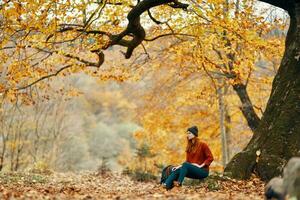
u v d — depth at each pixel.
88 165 54.16
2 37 13.41
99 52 16.66
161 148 29.16
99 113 81.94
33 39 14.59
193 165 11.29
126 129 68.50
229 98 25.08
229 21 16.53
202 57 19.09
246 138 29.27
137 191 12.22
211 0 15.43
